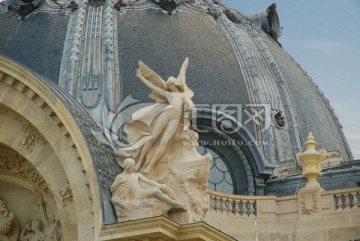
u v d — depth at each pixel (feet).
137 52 416.87
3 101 344.49
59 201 340.18
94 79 406.62
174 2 434.71
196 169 333.21
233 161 410.52
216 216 387.34
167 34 424.05
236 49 431.02
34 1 436.76
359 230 381.19
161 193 323.98
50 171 342.85
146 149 333.83
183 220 325.01
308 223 386.93
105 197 325.21
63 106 335.26
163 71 414.82
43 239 364.17
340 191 386.32
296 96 433.07
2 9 443.32
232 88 419.74
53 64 413.39
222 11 444.55
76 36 417.49
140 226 317.83
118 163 336.29
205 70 419.33
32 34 425.28
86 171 328.90
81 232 327.47
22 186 365.81
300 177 408.26
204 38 428.15
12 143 348.79
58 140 336.70
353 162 417.90
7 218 368.27
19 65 341.00
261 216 391.04
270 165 409.08
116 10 429.38
